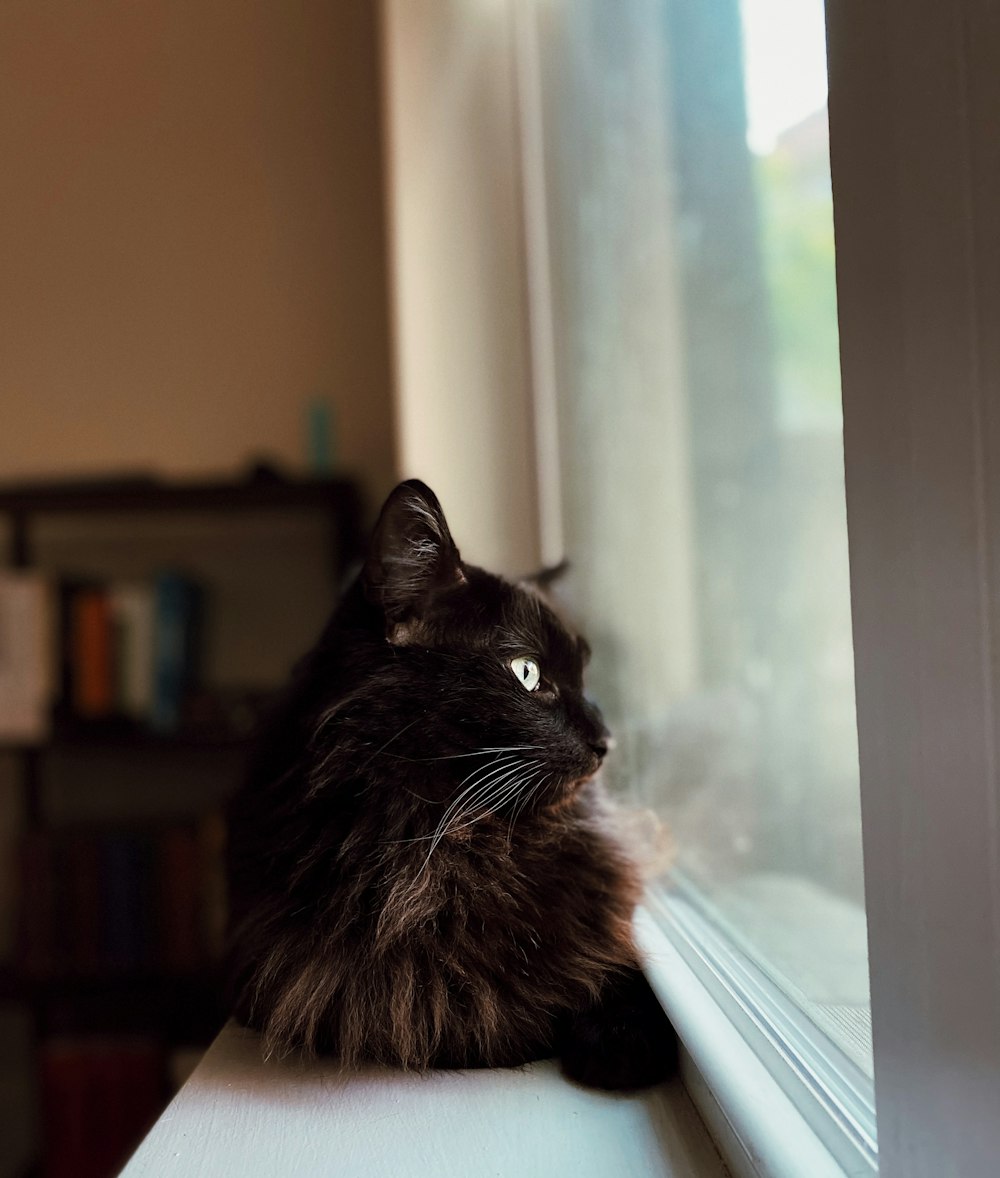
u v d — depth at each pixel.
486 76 1.71
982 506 0.38
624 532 1.66
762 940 0.96
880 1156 0.46
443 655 0.90
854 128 0.45
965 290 0.38
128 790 2.18
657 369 1.69
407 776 0.85
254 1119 0.70
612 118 1.60
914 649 0.42
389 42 1.70
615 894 0.91
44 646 1.96
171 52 2.20
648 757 1.36
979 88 0.37
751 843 1.32
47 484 2.00
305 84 2.20
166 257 2.20
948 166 0.39
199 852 1.94
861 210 0.45
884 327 0.44
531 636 0.95
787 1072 0.63
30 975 1.90
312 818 0.85
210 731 1.94
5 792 2.20
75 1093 1.85
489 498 1.71
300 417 2.20
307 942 0.80
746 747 1.44
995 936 0.38
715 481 1.68
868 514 0.45
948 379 0.39
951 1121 0.40
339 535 2.00
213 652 2.20
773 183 1.33
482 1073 0.78
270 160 2.20
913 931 0.43
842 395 0.47
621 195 1.63
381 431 2.20
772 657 1.54
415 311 1.71
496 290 1.71
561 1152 0.65
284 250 2.20
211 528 2.21
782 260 1.40
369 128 2.19
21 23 2.20
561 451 1.67
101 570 2.21
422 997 0.79
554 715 0.92
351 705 0.87
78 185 2.20
